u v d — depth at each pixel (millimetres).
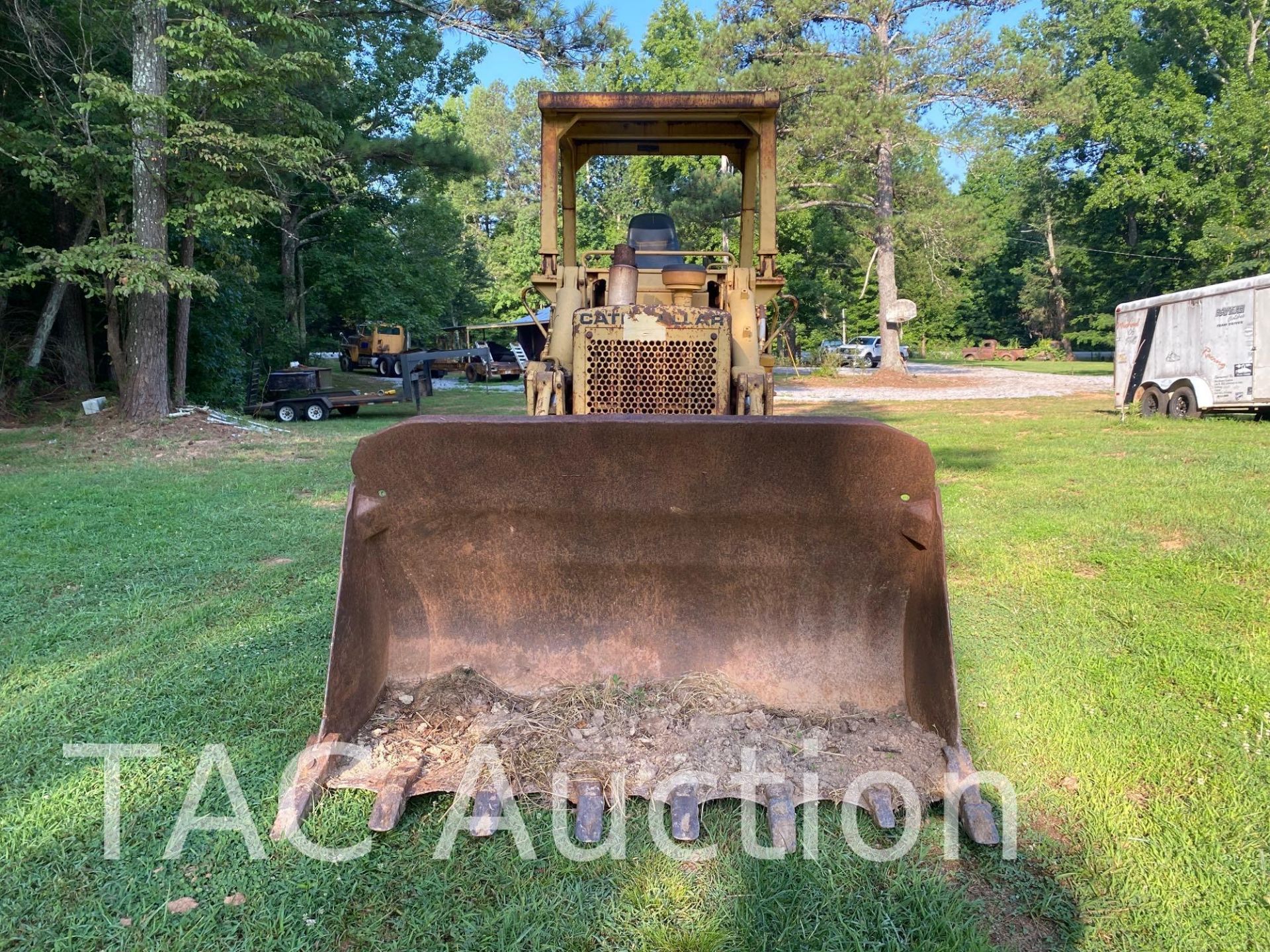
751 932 2221
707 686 3170
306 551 6031
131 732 3248
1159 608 4566
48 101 13938
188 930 2234
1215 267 32906
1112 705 3449
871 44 23703
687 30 41094
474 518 3107
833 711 3082
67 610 4723
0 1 13352
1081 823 2672
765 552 3107
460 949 2170
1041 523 6375
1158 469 8523
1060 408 17000
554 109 5176
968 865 2482
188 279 12695
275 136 13383
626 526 3090
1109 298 43938
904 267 43000
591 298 5410
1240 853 2502
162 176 12922
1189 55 36500
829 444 2789
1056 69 27188
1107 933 2217
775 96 5055
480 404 21047
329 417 18250
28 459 10844
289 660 3941
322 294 28750
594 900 2344
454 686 3174
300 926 2248
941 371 35500
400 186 28438
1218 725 3258
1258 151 32281
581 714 3078
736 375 4285
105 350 17719
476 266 49438
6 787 2879
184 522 6957
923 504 2871
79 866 2469
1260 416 12328
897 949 2162
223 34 11891
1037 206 48375
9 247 14359
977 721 3322
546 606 3279
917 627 3012
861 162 26453
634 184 44094
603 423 2783
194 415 14234
